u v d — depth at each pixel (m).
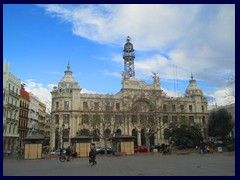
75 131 87.50
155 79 97.38
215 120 77.94
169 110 90.69
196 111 103.56
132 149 49.09
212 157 37.25
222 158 34.34
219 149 51.94
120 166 24.84
